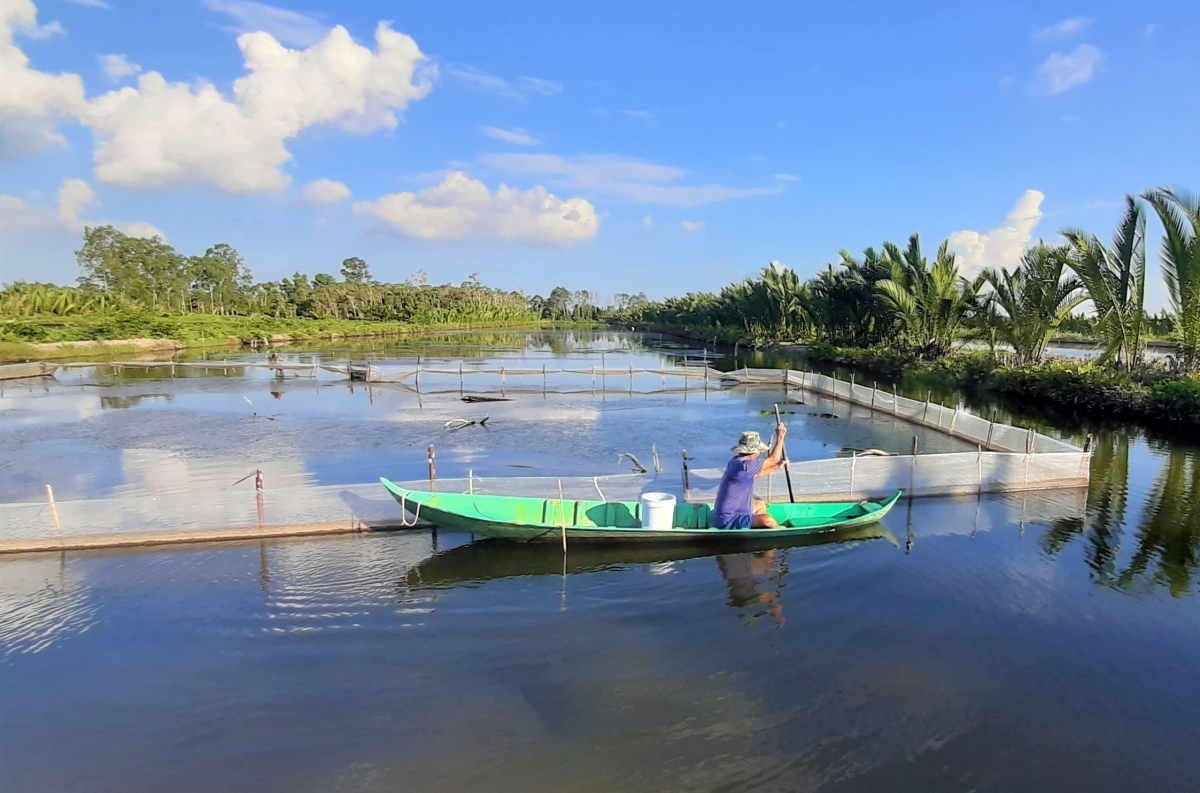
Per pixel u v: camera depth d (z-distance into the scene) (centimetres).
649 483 1176
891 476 1158
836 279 3881
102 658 683
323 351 5322
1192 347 1897
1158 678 629
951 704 593
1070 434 1747
